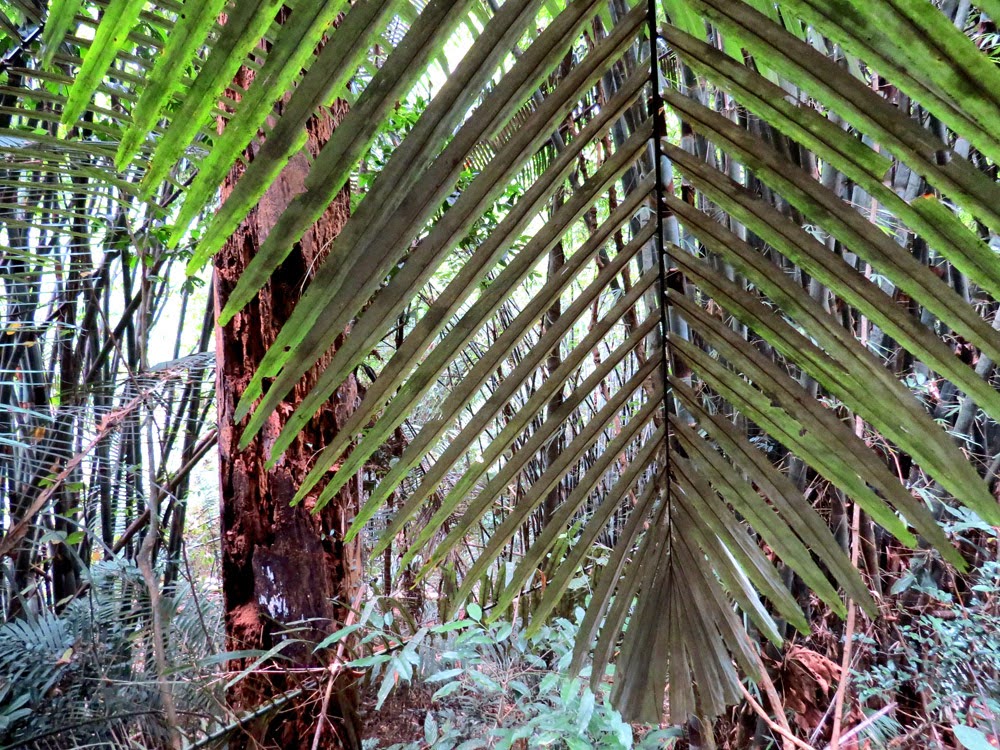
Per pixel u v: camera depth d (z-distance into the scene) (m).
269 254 0.26
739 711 1.12
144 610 1.21
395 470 0.40
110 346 1.80
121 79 0.62
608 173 0.36
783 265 1.00
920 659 0.98
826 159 0.32
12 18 0.79
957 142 1.04
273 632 0.95
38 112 0.67
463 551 1.87
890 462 1.12
